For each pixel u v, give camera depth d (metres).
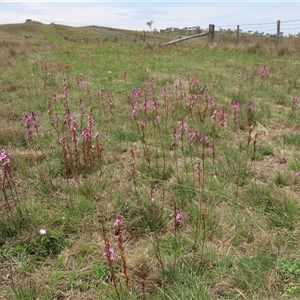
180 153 4.91
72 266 2.95
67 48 19.58
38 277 2.83
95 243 3.13
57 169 4.38
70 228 3.37
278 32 17.39
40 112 6.70
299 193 3.94
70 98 7.68
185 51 16.78
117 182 4.18
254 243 3.12
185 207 3.64
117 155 4.86
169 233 3.28
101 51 17.73
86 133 4.09
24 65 12.00
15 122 5.99
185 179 4.12
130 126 5.83
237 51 16.22
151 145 5.18
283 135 5.54
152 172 4.33
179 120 6.18
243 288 2.66
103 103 6.89
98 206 3.65
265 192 3.80
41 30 66.38
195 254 2.96
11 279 2.74
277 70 11.16
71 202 3.62
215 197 3.79
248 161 4.69
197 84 8.45
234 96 7.78
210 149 4.97
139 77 9.92
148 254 3.00
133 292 2.63
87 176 4.28
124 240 3.24
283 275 2.77
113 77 10.23
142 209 3.52
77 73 10.85
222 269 2.82
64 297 2.67
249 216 3.50
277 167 4.57
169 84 9.15
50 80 9.48
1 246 3.15
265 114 6.47
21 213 3.35
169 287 2.65
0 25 72.00
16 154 4.64
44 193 3.93
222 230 3.27
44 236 3.15
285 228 3.32
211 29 19.91
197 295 2.51
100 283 2.73
